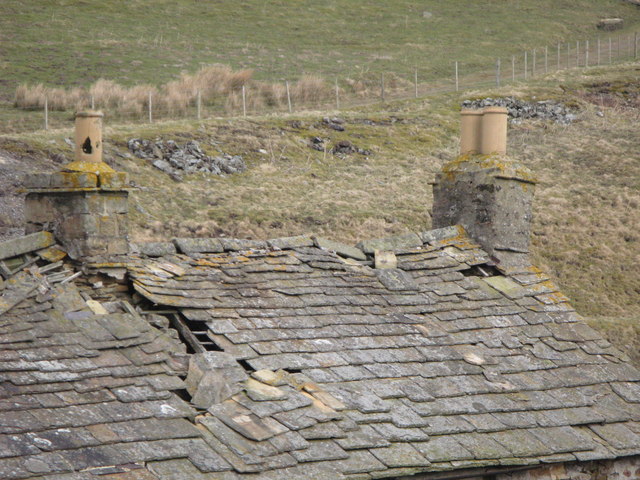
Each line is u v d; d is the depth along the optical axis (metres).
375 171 130.88
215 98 152.25
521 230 41.00
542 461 29.80
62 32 184.12
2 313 27.89
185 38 195.50
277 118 142.50
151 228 94.56
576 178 134.88
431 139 146.75
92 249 31.52
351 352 31.97
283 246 37.22
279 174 123.50
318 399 28.75
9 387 24.98
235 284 33.56
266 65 181.88
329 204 112.75
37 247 31.30
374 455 27.20
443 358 33.25
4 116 125.44
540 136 153.12
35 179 32.34
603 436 32.25
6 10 195.12
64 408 24.94
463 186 41.47
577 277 101.19
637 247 109.88
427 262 38.94
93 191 31.59
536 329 36.94
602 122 159.38
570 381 34.47
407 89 178.12
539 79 180.00
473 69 195.38
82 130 32.72
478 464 28.56
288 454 25.94
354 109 158.88
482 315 36.72
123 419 25.30
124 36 188.62
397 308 35.44
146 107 139.75
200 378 28.11
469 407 31.00
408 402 30.20
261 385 28.64
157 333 29.69
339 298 34.81
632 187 130.75
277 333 31.66
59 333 27.95
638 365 80.44
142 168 112.38
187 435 25.52
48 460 22.83
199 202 107.38
